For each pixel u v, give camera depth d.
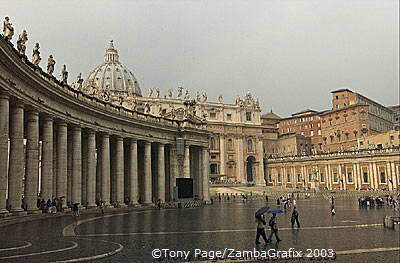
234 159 156.50
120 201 57.38
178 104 142.00
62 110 44.41
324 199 88.88
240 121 159.50
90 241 22.39
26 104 36.28
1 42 28.80
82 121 49.12
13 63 31.98
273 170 154.12
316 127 170.62
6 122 31.77
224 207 61.19
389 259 17.67
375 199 64.00
